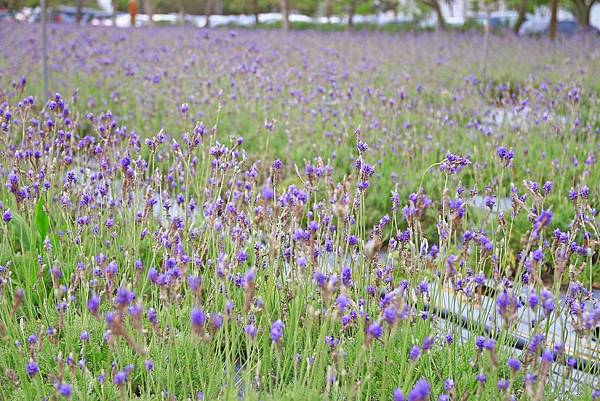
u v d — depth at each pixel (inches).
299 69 458.3
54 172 176.1
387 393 123.6
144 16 1531.7
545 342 121.8
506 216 210.2
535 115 304.8
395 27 1218.0
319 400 111.2
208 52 494.0
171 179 184.1
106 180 171.3
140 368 123.8
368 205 233.3
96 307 93.0
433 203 219.0
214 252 140.5
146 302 143.7
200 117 319.0
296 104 327.6
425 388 79.2
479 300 128.7
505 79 497.0
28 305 138.6
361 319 113.1
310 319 112.5
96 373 126.6
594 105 330.3
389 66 526.6
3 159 186.1
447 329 133.7
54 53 488.4
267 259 143.9
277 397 112.5
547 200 227.5
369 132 299.7
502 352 125.3
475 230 169.3
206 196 163.3
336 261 136.9
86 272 146.9
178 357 118.7
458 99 340.5
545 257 188.7
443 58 580.4
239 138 156.3
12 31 669.9
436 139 295.6
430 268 126.0
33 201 152.6
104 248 164.4
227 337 110.0
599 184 227.5
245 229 139.4
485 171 253.9
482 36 839.7
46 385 121.1
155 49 532.4
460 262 130.0
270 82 357.1
